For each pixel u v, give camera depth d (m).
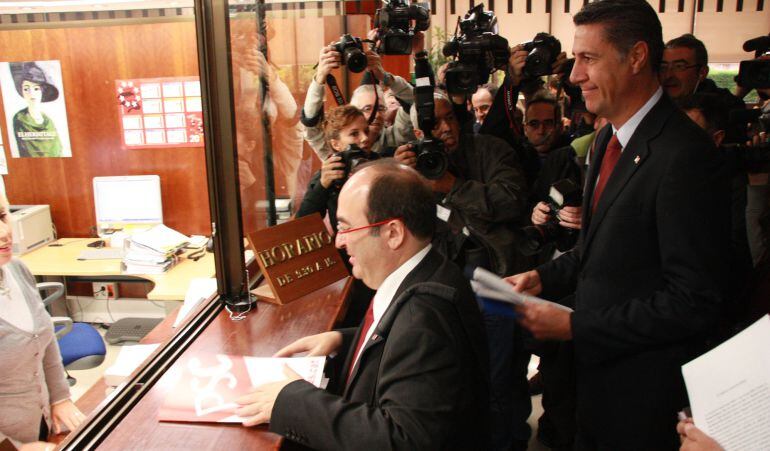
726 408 1.02
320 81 2.20
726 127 1.97
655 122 1.34
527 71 2.34
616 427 1.42
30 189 3.88
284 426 1.04
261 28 2.00
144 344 1.70
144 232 3.49
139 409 1.13
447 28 7.85
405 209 1.12
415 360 0.99
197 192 3.89
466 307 1.09
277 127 2.31
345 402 1.02
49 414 1.67
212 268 3.30
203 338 1.41
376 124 2.36
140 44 3.69
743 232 1.97
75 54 3.69
